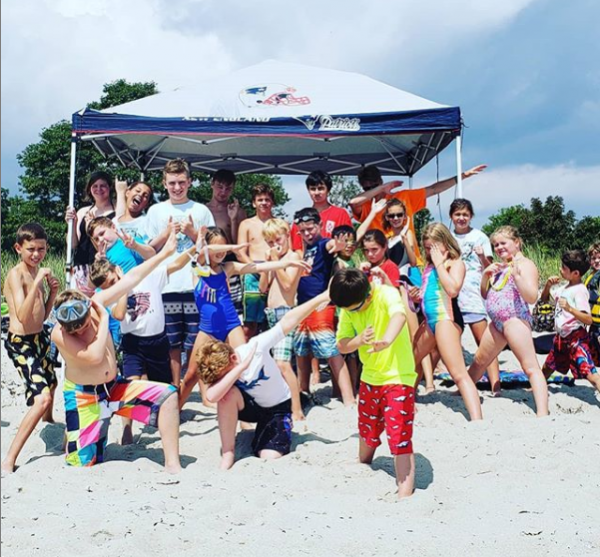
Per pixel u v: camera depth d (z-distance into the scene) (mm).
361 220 7496
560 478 4074
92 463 4387
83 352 4230
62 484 4000
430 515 3512
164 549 3047
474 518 3439
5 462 4465
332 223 6703
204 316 5238
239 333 5246
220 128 7027
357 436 4973
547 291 6547
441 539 3145
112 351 4480
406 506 3590
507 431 4898
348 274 3828
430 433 4906
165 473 4246
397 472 3785
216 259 5215
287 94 7691
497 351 5691
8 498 3758
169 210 6219
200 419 5613
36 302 4945
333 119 7035
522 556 2988
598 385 5941
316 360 7012
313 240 5930
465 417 5543
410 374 3904
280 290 5676
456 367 5383
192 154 10430
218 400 4289
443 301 5438
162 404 4383
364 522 3369
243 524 3377
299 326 5945
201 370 4328
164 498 3703
